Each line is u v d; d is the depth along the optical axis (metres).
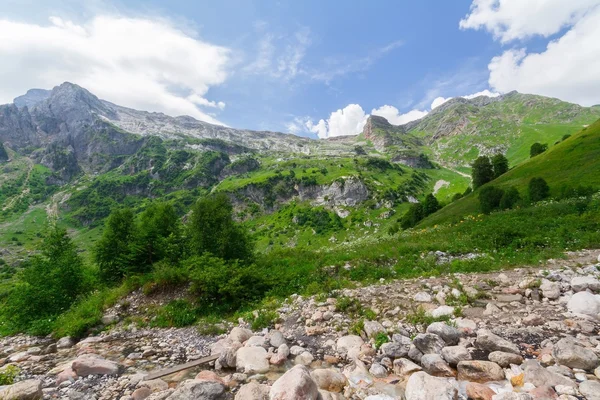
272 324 10.85
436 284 11.98
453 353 6.50
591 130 72.38
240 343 9.30
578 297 8.47
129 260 21.92
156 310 14.02
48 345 11.90
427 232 28.72
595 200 26.67
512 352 6.50
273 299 13.71
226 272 14.91
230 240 20.58
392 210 181.50
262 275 15.94
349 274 16.31
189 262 16.80
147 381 7.17
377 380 6.34
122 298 15.55
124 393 6.85
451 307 9.32
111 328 13.04
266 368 7.34
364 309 10.44
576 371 5.66
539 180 46.91
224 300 14.23
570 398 4.79
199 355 9.22
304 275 16.95
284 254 24.55
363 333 8.69
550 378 5.28
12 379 7.76
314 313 10.65
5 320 14.77
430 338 7.07
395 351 7.22
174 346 10.27
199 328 11.85
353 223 172.00
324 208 195.50
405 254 18.78
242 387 5.88
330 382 6.27
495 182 74.12
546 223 21.84
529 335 7.38
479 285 11.21
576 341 6.57
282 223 185.62
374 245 24.08
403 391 5.86
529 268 13.01
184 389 5.83
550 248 15.79
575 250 15.45
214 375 7.02
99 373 7.89
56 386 7.42
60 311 15.59
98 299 15.61
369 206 188.75
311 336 9.23
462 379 5.97
